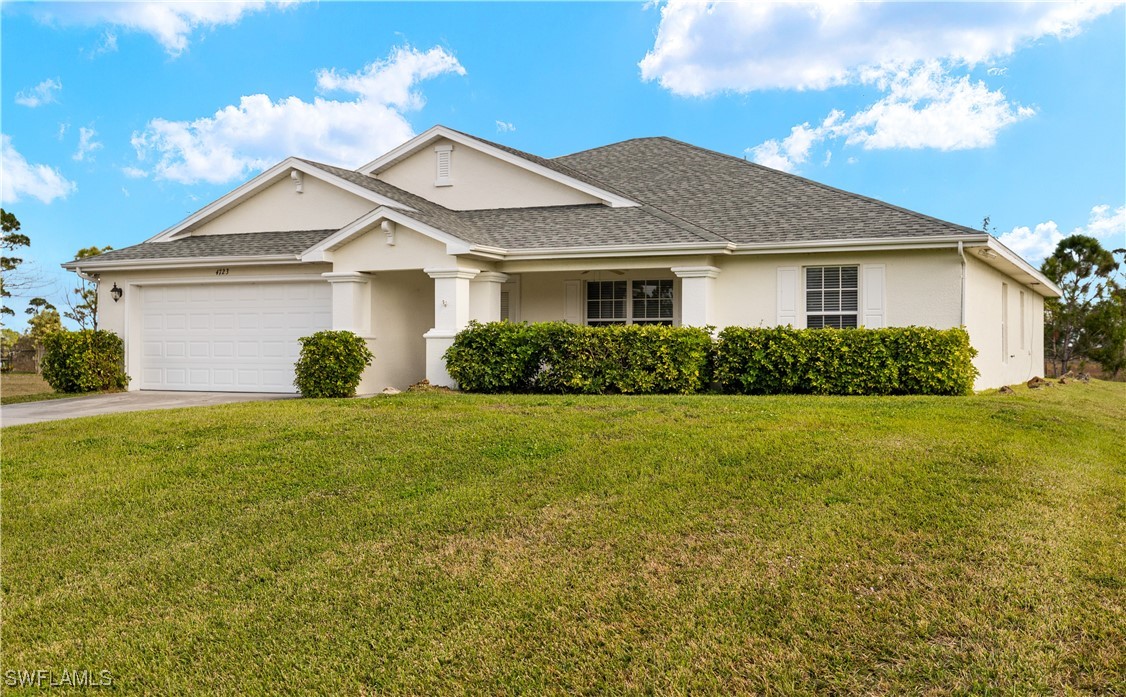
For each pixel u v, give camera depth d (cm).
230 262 1567
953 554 500
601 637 430
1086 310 3008
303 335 1575
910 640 404
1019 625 411
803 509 594
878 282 1336
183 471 792
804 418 905
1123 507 608
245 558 576
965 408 984
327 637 454
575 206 1661
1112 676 364
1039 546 511
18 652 458
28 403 1402
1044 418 950
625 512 612
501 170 1727
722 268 1426
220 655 443
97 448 895
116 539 626
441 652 428
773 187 1647
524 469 739
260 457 831
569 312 1611
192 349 1662
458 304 1393
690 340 1250
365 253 1459
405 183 1811
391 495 693
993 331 1612
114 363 1655
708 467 709
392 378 1591
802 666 388
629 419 933
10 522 662
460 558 549
